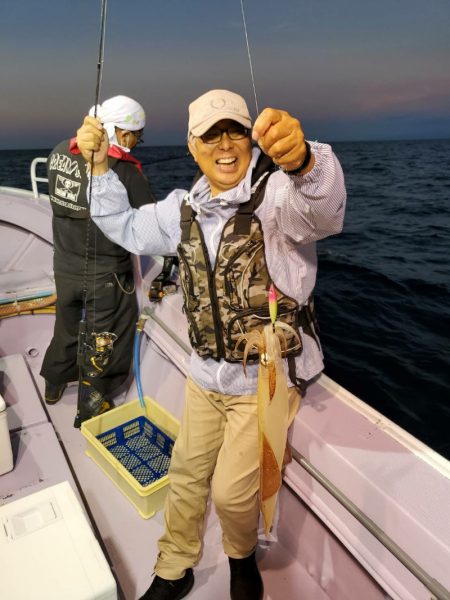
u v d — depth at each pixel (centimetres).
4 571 119
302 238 123
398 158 6019
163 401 241
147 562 183
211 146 125
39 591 114
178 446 160
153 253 165
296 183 108
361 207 1908
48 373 256
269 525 144
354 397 158
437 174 3519
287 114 100
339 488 139
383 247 1159
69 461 226
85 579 117
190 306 138
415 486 127
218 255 129
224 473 143
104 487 213
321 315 695
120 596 172
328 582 168
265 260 128
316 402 157
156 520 198
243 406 141
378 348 582
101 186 155
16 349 303
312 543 171
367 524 130
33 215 359
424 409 456
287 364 137
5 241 358
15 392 246
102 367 235
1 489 191
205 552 186
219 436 157
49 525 130
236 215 126
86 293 227
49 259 346
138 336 240
